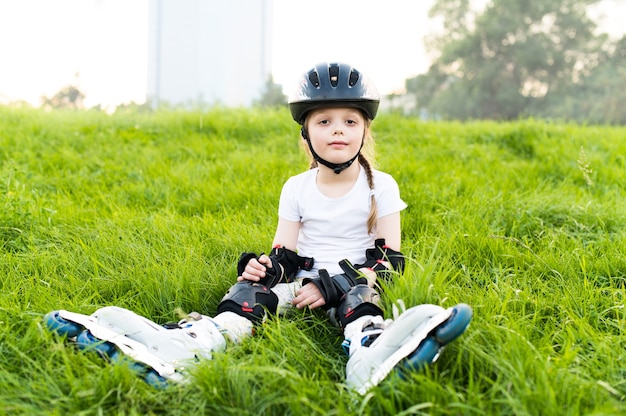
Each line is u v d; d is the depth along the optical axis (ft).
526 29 123.95
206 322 7.89
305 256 9.50
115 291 9.91
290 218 9.68
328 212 9.44
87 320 7.44
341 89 8.91
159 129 24.77
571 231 13.35
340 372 7.47
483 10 128.57
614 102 107.65
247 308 8.27
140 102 32.91
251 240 12.03
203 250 11.64
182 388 6.76
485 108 124.26
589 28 122.62
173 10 224.94
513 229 12.90
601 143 23.07
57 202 15.03
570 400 6.20
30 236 12.26
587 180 16.53
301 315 8.89
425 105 128.88
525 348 7.04
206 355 7.47
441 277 9.05
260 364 7.29
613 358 7.38
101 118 28.32
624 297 9.20
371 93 9.16
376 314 8.07
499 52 125.49
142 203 15.74
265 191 15.72
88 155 20.85
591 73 120.67
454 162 19.93
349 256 9.34
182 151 21.56
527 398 6.07
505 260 11.09
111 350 7.22
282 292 9.07
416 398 6.29
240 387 6.62
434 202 14.65
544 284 9.94
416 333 6.76
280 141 23.17
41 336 7.64
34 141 21.98
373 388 6.37
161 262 10.84
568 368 7.00
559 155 20.84
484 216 13.88
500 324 8.20
